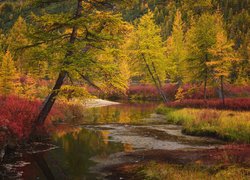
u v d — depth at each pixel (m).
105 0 18.64
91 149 16.23
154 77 44.62
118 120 29.64
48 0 17.61
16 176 11.44
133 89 64.56
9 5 180.00
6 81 35.72
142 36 41.38
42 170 12.34
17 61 43.28
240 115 23.22
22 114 18.31
